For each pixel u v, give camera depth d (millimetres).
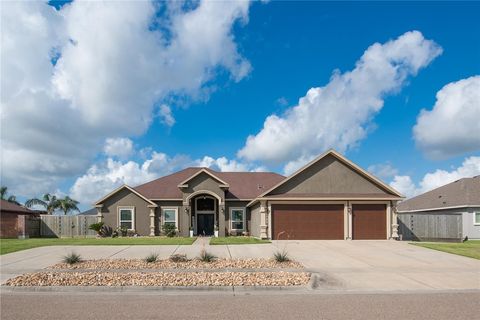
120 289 11570
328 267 15617
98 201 33281
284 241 25750
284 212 27312
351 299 10406
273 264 15750
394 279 13344
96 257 18438
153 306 9547
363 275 13984
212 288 11578
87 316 8625
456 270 15117
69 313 8883
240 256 18531
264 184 36938
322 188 28250
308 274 13547
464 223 34875
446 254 19531
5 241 27078
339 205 27484
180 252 20016
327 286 12227
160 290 11539
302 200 27234
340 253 19734
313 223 27297
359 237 27281
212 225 34562
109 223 33500
